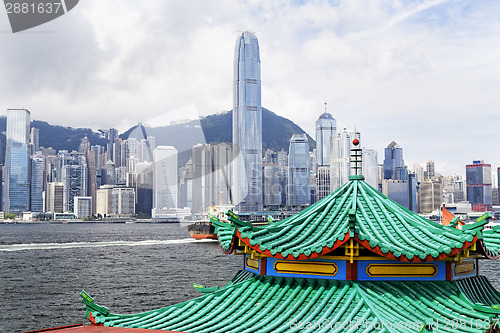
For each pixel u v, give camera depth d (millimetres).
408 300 19703
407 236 21031
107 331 19672
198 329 19906
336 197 23234
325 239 20609
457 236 20125
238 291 21734
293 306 20000
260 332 18875
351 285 19844
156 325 20625
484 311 19281
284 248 20141
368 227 21344
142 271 128125
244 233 20734
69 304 84000
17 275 120250
